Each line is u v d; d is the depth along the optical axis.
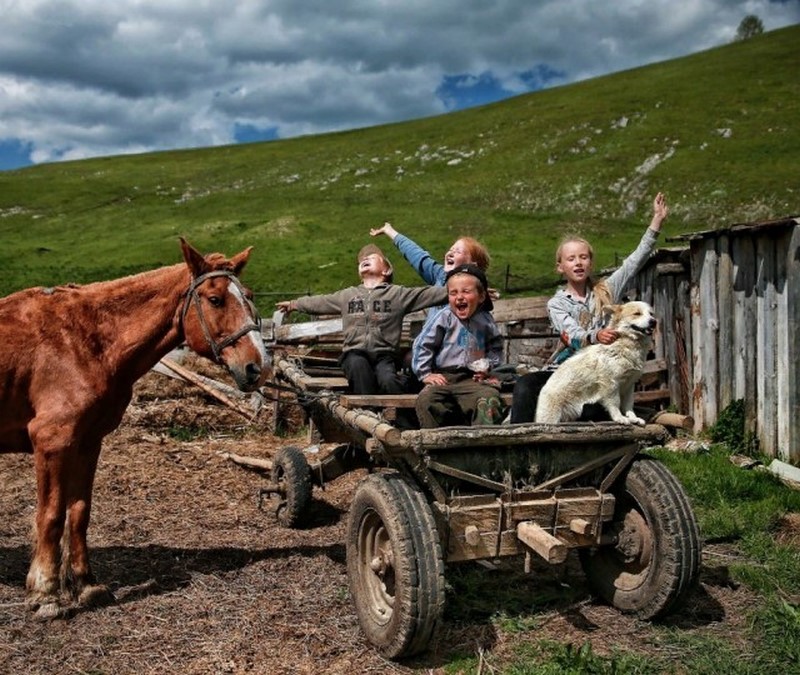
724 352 9.84
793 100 53.22
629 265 6.00
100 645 4.43
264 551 6.08
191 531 6.55
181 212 52.75
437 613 4.02
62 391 4.89
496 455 4.47
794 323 8.47
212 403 11.31
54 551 4.88
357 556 4.54
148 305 5.14
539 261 29.33
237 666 4.20
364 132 86.06
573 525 4.48
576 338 5.18
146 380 11.50
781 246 8.76
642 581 4.66
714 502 6.98
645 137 51.03
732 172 41.84
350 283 28.77
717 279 9.98
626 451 4.70
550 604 4.97
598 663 4.07
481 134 63.34
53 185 68.50
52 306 5.03
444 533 4.33
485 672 4.11
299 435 10.59
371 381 5.95
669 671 4.14
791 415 8.54
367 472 8.52
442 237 36.53
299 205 49.72
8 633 4.56
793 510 6.80
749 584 5.27
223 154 84.62
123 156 91.62
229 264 5.10
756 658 4.25
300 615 4.82
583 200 42.88
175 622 4.73
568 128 58.00
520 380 5.30
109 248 41.09
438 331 5.28
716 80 63.34
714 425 9.89
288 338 8.17
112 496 7.44
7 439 5.11
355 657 4.30
